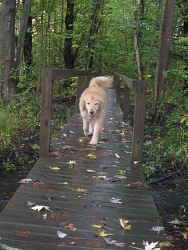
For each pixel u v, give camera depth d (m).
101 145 7.11
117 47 19.34
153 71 12.91
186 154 7.36
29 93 11.46
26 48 16.75
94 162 6.32
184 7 13.54
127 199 5.26
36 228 4.62
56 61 18.06
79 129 7.99
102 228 4.70
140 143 6.32
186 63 10.62
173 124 9.30
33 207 4.91
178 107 9.88
